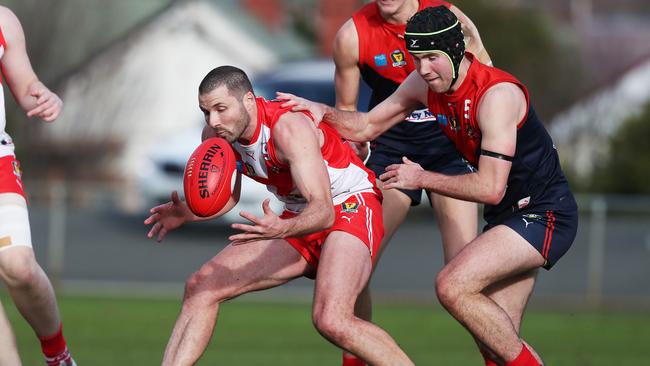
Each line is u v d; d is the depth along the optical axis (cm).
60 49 8900
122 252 5206
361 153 2333
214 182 1923
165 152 5459
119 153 8594
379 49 2331
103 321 3716
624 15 15300
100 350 3125
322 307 1941
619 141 7556
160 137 8762
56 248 4825
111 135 8631
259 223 1800
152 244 5403
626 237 5128
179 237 5553
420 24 1973
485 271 2041
